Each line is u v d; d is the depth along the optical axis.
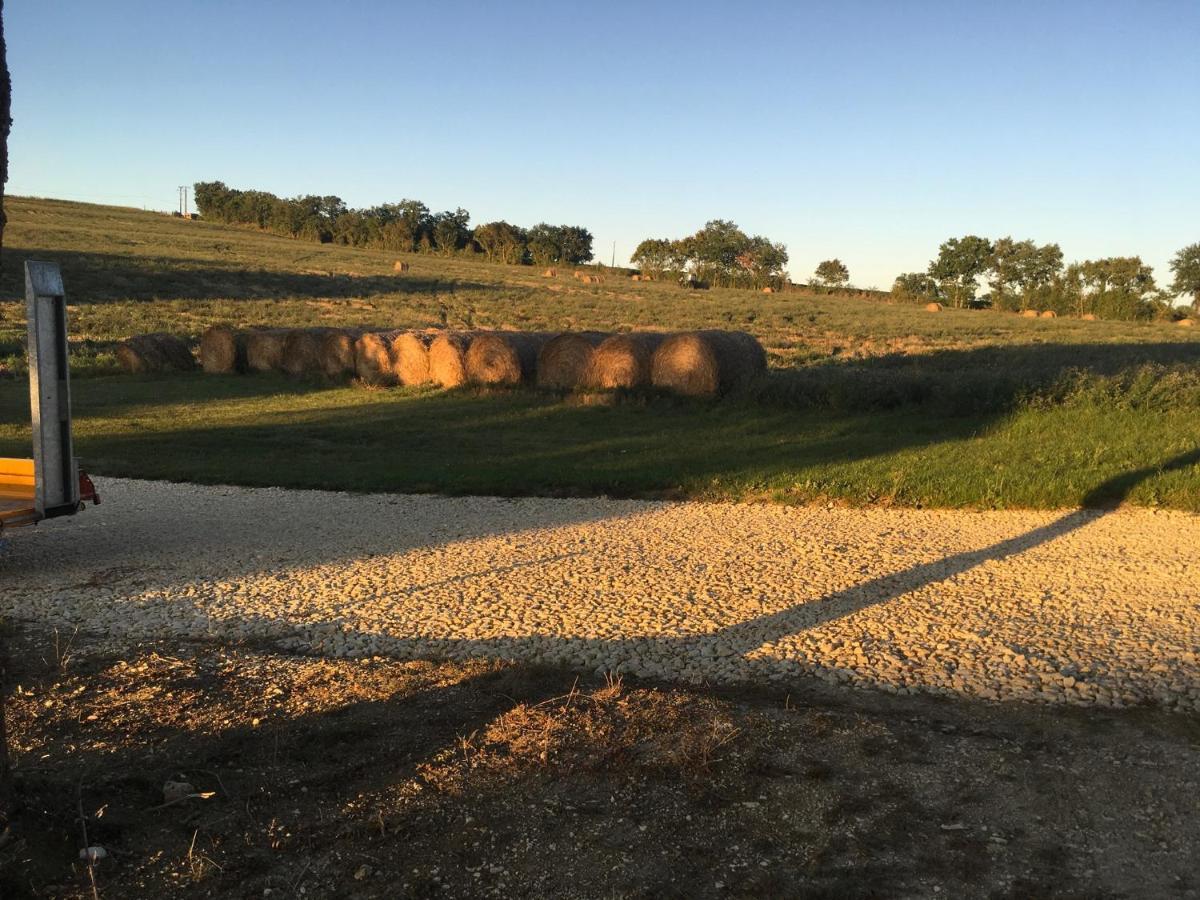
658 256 95.62
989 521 8.73
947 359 26.45
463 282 59.97
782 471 10.95
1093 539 7.93
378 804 3.52
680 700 4.43
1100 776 3.75
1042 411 14.86
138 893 2.97
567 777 3.71
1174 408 14.61
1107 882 3.05
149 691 4.68
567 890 3.01
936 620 5.72
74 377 23.50
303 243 93.12
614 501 9.82
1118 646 5.22
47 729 4.21
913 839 3.29
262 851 3.21
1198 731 4.17
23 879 2.92
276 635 5.62
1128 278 77.06
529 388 20.00
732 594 6.33
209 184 129.50
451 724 4.22
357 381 21.86
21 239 57.47
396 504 9.75
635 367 18.69
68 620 5.95
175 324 34.50
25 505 6.86
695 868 3.12
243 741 4.05
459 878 3.07
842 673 4.85
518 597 6.29
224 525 8.80
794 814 3.44
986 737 4.10
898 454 11.95
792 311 52.94
